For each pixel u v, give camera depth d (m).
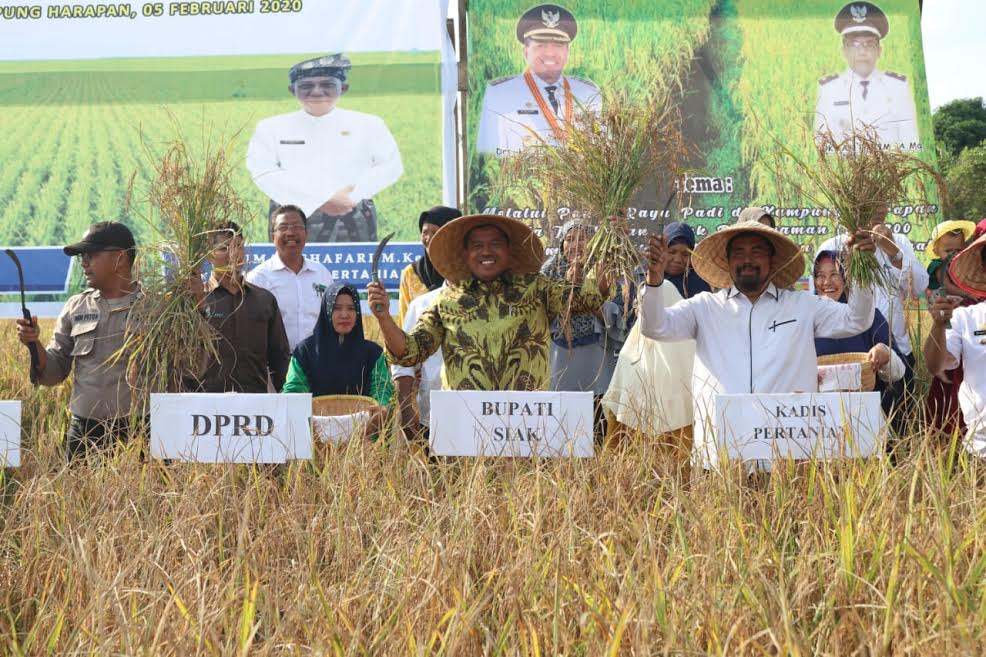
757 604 3.54
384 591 3.69
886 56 9.99
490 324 5.27
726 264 5.51
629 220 5.39
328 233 9.87
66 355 6.11
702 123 9.86
